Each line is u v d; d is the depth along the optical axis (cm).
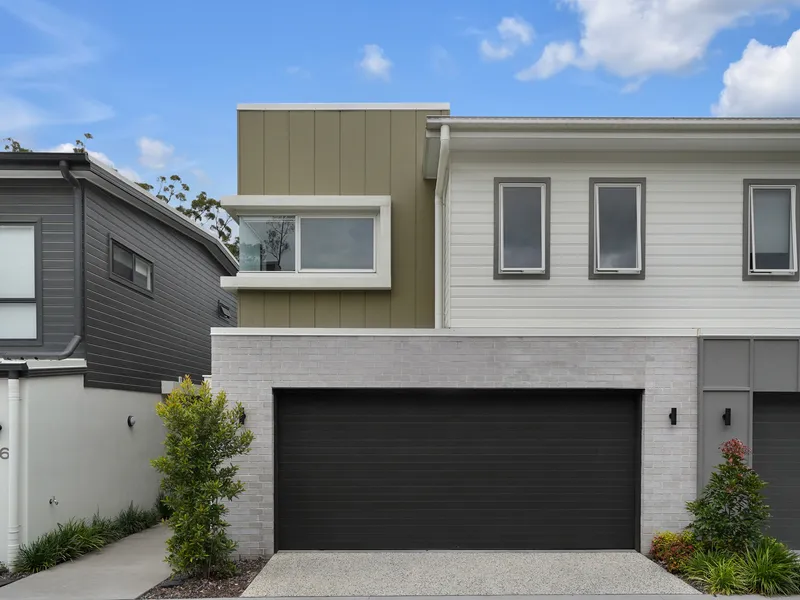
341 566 705
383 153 927
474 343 768
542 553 757
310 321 903
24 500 738
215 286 1570
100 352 941
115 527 914
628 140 756
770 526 768
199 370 1445
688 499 757
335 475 780
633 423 786
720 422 762
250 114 924
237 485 678
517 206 796
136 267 1101
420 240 919
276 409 780
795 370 765
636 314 782
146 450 1105
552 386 766
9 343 878
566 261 787
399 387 766
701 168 795
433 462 783
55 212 893
